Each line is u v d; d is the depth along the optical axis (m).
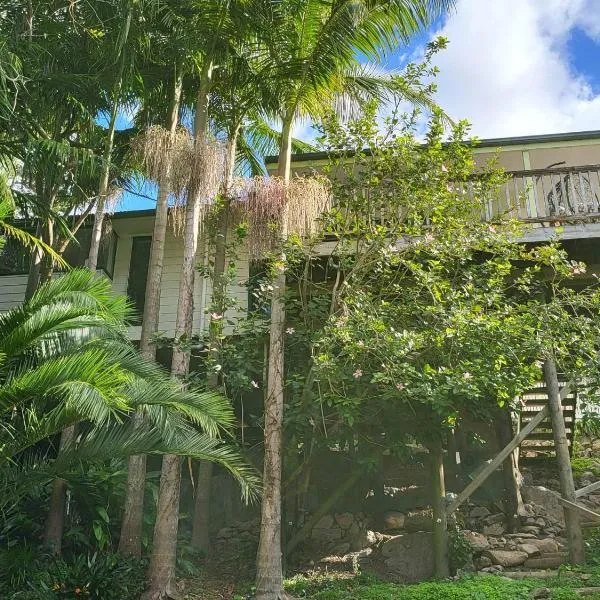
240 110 10.77
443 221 8.32
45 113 10.37
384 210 8.69
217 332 8.51
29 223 10.49
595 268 10.41
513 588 6.85
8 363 6.06
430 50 8.90
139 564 7.70
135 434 6.39
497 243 8.42
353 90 10.27
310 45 9.68
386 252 8.18
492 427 11.11
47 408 7.09
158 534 7.42
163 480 7.62
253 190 8.84
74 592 6.91
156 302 9.22
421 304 8.25
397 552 8.53
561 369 9.41
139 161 9.40
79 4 9.74
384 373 7.29
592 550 8.52
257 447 10.06
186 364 8.23
